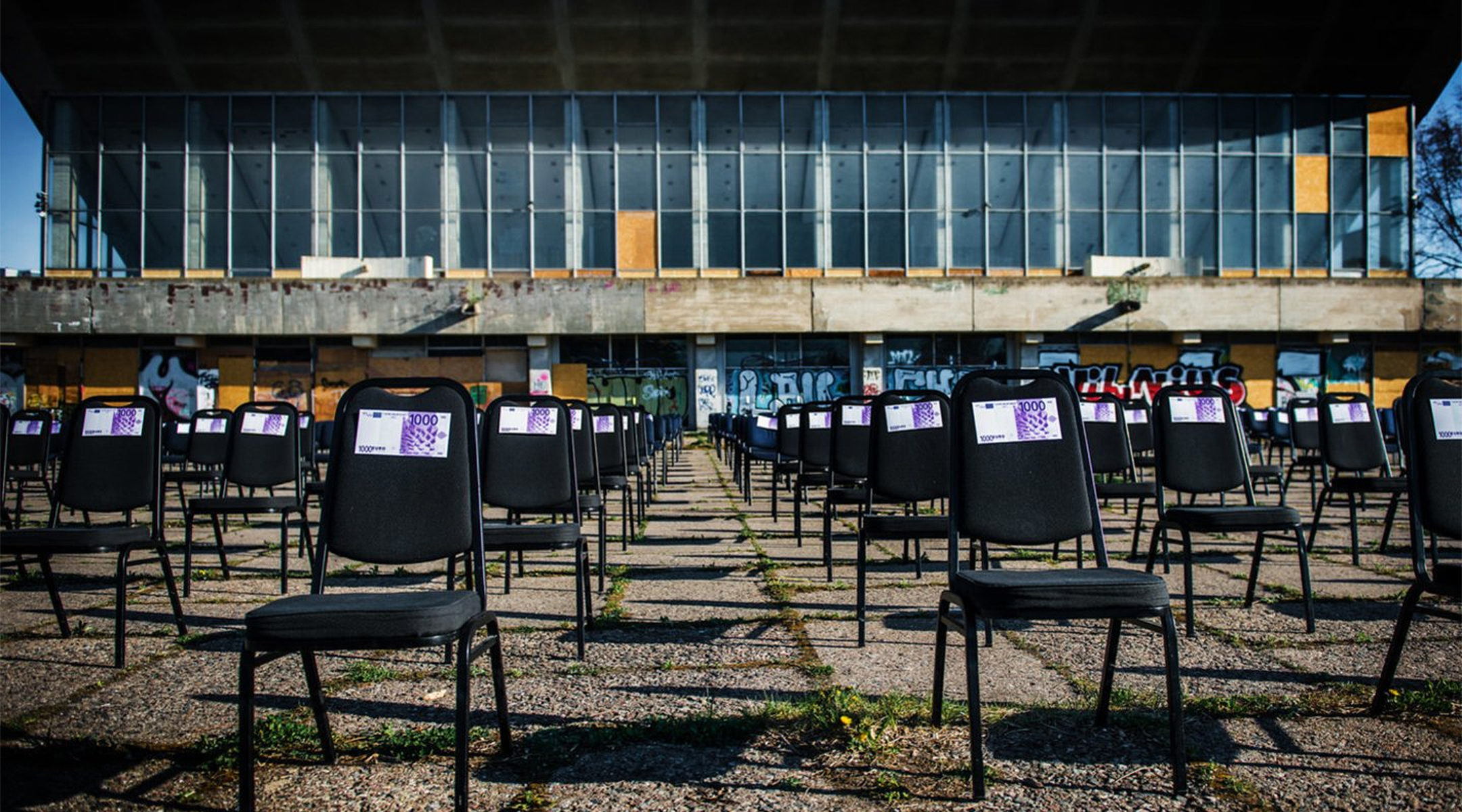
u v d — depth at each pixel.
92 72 27.28
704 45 27.36
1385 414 11.84
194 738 2.85
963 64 27.94
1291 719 2.96
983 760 2.59
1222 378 27.17
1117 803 2.34
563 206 28.22
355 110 28.16
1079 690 3.27
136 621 4.54
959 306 26.08
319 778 2.54
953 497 2.89
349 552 2.62
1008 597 2.39
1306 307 26.16
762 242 28.42
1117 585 2.40
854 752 2.70
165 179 27.91
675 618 4.51
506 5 26.42
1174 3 26.88
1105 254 28.64
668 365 27.08
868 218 28.42
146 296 25.28
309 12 26.44
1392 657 2.97
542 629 4.33
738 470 12.88
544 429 4.42
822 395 27.20
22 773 2.57
